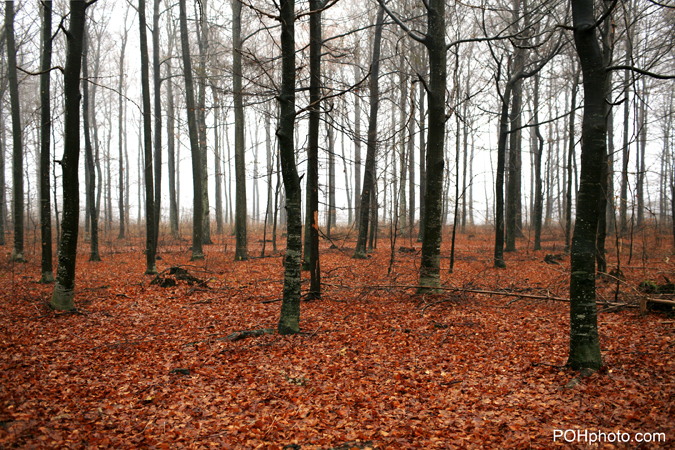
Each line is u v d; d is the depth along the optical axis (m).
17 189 16.55
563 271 11.20
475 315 9.13
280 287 12.58
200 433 4.31
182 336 7.94
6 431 3.87
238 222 18.47
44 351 6.80
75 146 9.23
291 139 7.61
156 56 19.25
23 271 14.66
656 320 7.73
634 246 19.50
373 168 15.95
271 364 6.41
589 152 5.32
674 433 3.81
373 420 4.61
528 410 4.68
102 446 3.95
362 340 7.57
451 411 4.78
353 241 26.70
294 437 4.25
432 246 10.53
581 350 5.51
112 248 23.22
